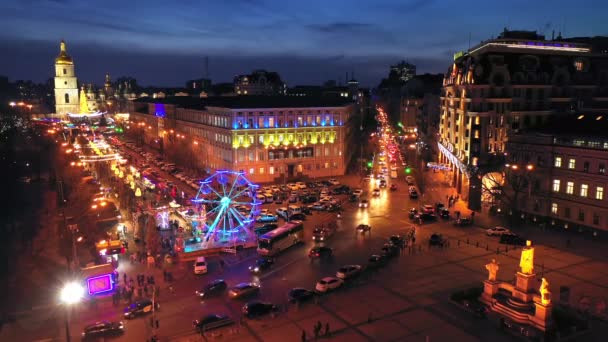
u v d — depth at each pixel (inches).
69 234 2856.8
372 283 2362.2
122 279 2456.9
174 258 2706.7
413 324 1934.1
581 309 2028.8
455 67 4564.5
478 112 4008.4
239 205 4047.7
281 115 5073.8
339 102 5846.5
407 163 6496.1
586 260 2662.4
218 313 2071.9
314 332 1846.7
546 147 3388.3
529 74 4195.4
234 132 4847.4
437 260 2677.2
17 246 3021.7
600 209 3080.7
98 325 1881.2
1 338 1883.6
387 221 3558.1
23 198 4249.5
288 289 2313.0
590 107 4323.3
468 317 1993.1
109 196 4133.9
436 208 3878.0
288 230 2942.9
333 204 3919.8
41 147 6958.7
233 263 2696.9
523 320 1958.7
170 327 1951.3
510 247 2898.6
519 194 3607.3
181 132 6811.0
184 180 5251.0
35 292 2336.4
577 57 4559.5
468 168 3951.8
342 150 5472.4
